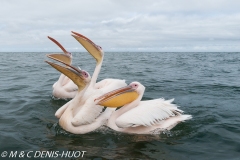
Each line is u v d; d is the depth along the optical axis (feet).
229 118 23.20
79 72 20.39
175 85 40.68
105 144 17.99
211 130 20.27
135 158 15.71
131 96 21.01
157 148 17.31
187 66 78.07
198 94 33.73
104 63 89.04
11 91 34.45
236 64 87.97
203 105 27.76
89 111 20.47
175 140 18.65
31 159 15.43
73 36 25.29
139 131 20.07
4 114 23.98
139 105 20.44
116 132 20.47
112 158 15.72
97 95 21.49
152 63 90.89
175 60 113.39
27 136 18.97
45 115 24.12
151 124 19.67
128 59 121.39
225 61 105.50
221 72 61.36
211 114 24.32
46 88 36.76
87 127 20.45
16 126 20.90
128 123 19.15
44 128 20.80
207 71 63.46
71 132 20.18
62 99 29.96
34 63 84.43
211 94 33.76
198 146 17.58
